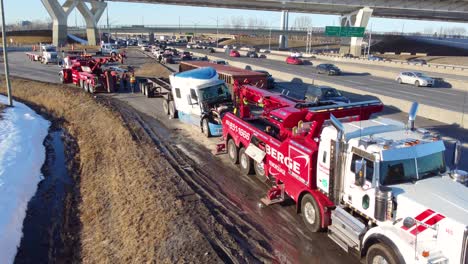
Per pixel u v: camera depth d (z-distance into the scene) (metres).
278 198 10.82
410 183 7.27
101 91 29.56
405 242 6.49
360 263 8.13
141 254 8.47
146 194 11.27
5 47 24.33
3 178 13.38
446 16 101.38
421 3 84.56
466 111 23.27
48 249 9.95
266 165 11.53
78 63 32.78
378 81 39.78
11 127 19.95
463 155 14.43
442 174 7.59
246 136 12.83
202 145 16.31
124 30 141.62
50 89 30.89
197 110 17.89
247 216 10.15
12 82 34.56
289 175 10.16
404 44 118.31
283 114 11.23
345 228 7.99
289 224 9.75
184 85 18.41
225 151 15.32
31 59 57.44
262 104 15.30
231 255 8.26
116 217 10.65
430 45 111.44
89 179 14.05
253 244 8.80
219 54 82.50
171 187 11.72
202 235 8.88
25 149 17.16
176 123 20.08
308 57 81.12
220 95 17.94
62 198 12.91
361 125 8.80
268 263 8.09
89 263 8.92
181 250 8.34
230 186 12.12
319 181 8.90
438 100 28.09
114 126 19.20
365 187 7.47
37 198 12.99
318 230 9.04
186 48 103.88
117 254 8.88
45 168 15.76
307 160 9.13
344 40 99.12
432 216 6.31
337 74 45.88
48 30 128.75
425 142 7.64
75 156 16.95
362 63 65.62
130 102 25.80
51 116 24.70
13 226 10.77
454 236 5.98
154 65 49.72
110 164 14.70
